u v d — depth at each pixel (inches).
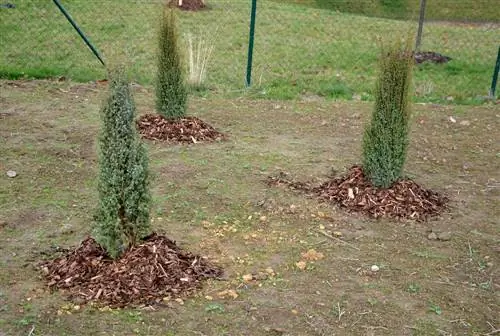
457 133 326.0
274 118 331.9
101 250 169.8
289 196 229.1
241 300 159.3
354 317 155.6
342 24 617.3
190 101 354.3
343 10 725.9
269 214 214.4
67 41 474.6
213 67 436.1
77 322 146.1
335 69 465.1
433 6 746.8
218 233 197.5
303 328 149.5
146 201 163.8
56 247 182.5
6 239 186.7
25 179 232.1
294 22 605.9
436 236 204.7
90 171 243.3
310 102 370.0
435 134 322.0
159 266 163.9
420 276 178.7
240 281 168.7
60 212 206.5
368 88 416.2
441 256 191.9
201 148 275.9
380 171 225.9
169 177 239.8
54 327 144.2
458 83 448.5
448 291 171.6
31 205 210.8
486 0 768.9
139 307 152.6
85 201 216.4
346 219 213.8
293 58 485.4
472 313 161.8
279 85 408.2
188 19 578.9
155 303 154.5
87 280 161.3
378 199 223.9
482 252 196.4
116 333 142.9
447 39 600.1
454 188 250.1
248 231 200.8
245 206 219.1
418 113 357.4
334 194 230.1
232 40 519.2
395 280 175.3
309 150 282.5
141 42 488.7
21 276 165.6
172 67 287.6
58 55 437.4
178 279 163.5
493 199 241.0
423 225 213.6
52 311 149.9
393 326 153.1
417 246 198.1
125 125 156.2
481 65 508.1
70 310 150.3
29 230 193.2
